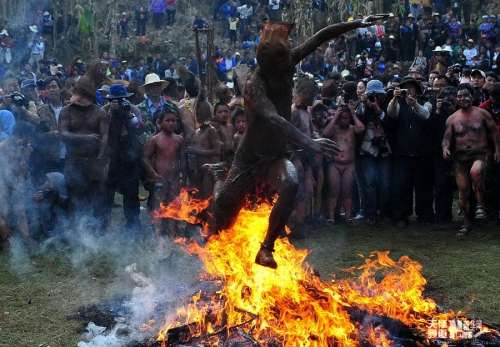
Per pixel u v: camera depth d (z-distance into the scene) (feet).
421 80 39.22
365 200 34.96
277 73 16.62
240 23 103.19
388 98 34.88
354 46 86.74
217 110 30.96
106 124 32.40
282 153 17.53
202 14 112.06
